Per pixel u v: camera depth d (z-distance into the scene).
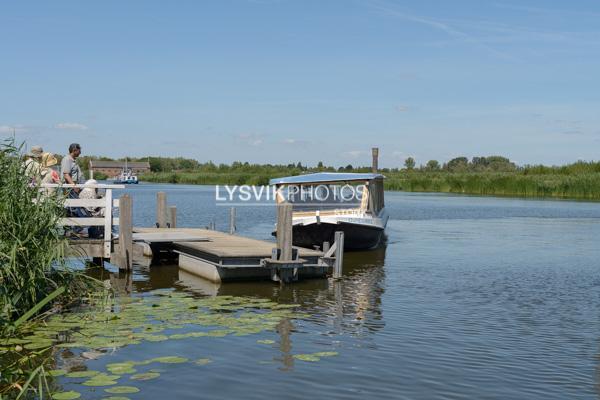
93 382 6.10
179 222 27.81
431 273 13.60
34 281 8.41
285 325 8.59
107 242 12.34
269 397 5.90
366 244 17.70
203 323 8.50
